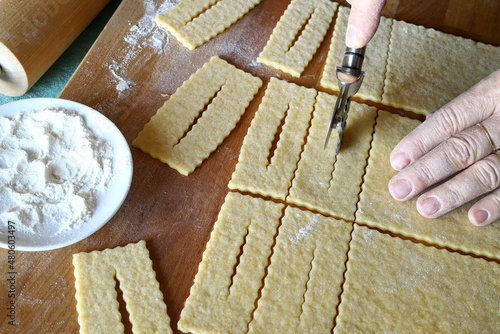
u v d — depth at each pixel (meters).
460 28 0.52
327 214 0.41
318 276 0.39
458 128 0.41
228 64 0.47
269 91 0.46
